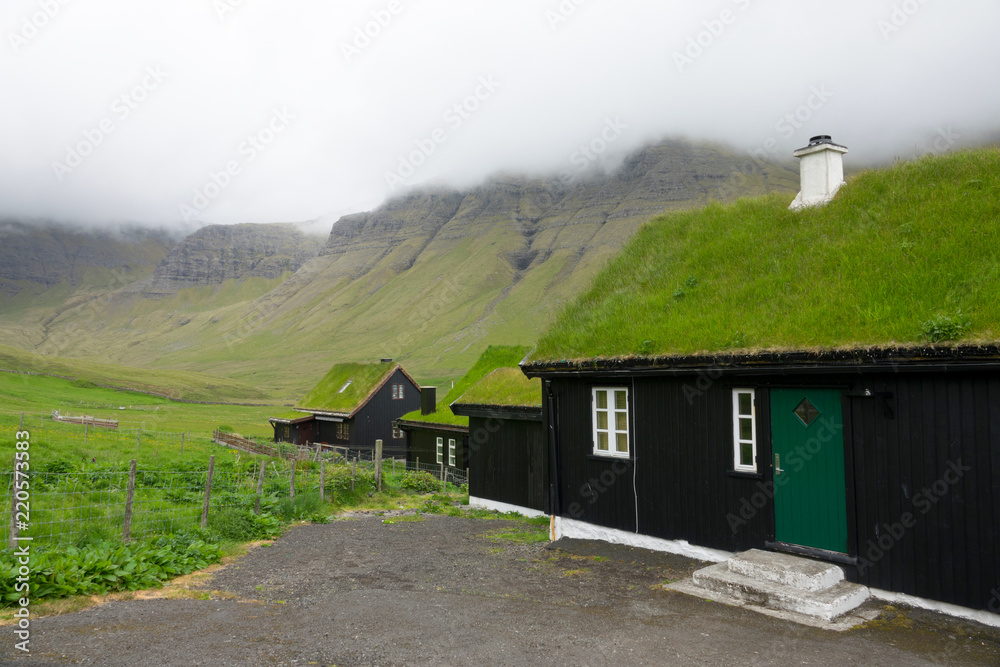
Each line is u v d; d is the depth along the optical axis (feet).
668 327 37.96
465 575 34.45
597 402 42.63
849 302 31.04
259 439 161.27
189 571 32.65
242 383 545.85
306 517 52.90
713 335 34.96
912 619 25.67
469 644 22.18
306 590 30.73
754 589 27.96
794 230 40.73
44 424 111.04
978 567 25.08
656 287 43.80
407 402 156.56
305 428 157.99
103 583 27.66
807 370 30.12
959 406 25.90
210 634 22.24
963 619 25.40
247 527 43.88
